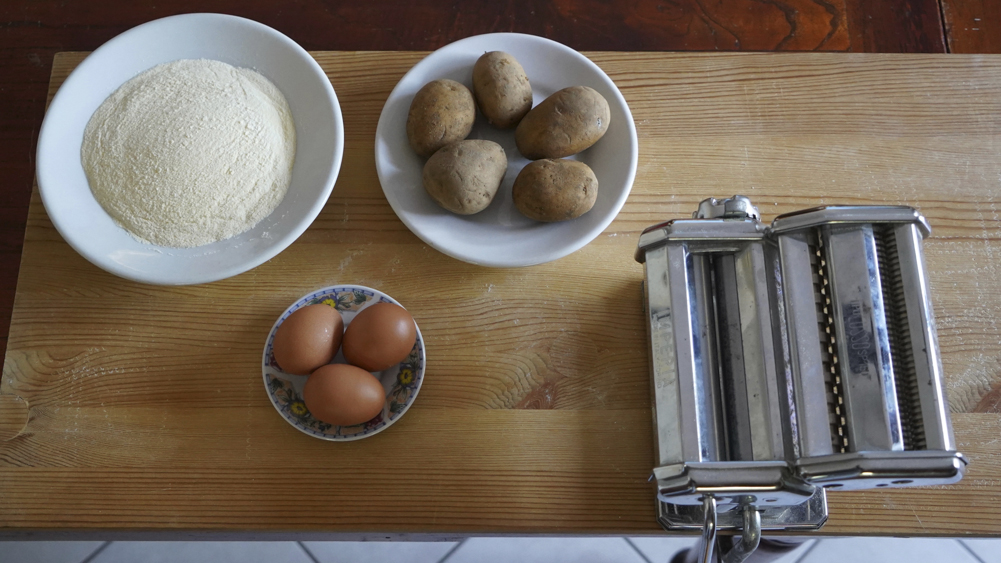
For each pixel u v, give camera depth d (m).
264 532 0.65
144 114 0.71
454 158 0.65
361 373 0.63
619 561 1.09
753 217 0.61
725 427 0.56
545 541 1.10
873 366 0.50
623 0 1.00
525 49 0.75
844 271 0.53
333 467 0.65
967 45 0.97
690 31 0.98
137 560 1.06
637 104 0.78
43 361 0.67
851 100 0.78
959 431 0.67
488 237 0.69
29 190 1.06
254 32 0.73
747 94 0.78
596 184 0.67
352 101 0.77
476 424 0.66
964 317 0.70
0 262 1.04
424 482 0.65
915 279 0.53
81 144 0.71
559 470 0.65
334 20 1.00
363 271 0.71
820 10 0.98
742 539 0.58
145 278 0.64
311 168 0.70
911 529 0.64
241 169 0.70
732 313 0.58
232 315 0.69
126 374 0.67
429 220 0.68
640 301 0.71
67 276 0.70
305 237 0.72
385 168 0.69
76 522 0.63
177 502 0.64
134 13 1.03
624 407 0.67
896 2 0.98
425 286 0.71
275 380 0.65
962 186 0.75
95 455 0.65
